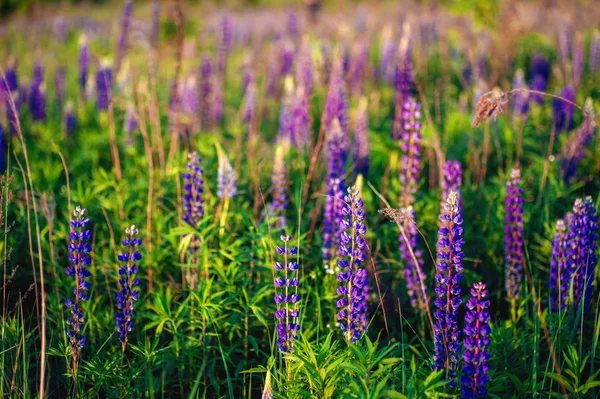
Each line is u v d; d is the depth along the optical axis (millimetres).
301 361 3514
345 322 4211
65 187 6285
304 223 5391
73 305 3848
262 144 7020
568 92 7066
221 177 4902
